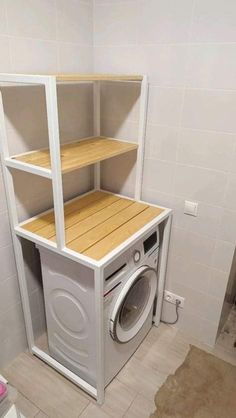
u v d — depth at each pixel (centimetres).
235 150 149
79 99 178
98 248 138
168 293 205
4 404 97
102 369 154
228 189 158
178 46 148
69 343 170
